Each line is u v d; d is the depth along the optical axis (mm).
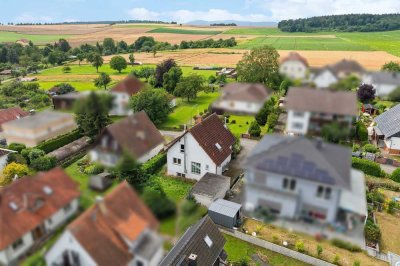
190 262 15156
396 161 29688
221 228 21250
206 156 26250
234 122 32375
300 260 18875
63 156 20609
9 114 28531
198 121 30953
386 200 24375
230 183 26422
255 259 19047
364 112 35781
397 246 20156
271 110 20625
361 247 19312
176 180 27266
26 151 21172
